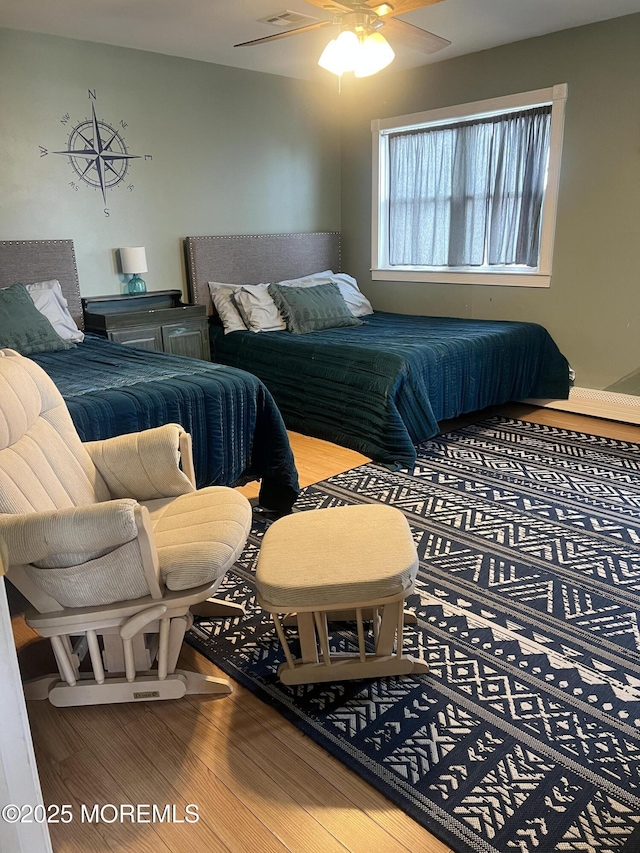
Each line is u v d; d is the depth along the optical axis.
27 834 1.09
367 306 5.38
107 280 4.45
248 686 1.86
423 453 3.80
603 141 4.11
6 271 3.88
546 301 4.63
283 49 4.33
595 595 2.27
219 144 4.85
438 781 1.52
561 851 1.34
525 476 3.40
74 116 4.07
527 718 1.71
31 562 1.54
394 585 1.68
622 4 3.63
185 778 1.55
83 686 1.77
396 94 5.14
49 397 2.08
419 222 5.23
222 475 2.92
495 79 4.52
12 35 3.75
